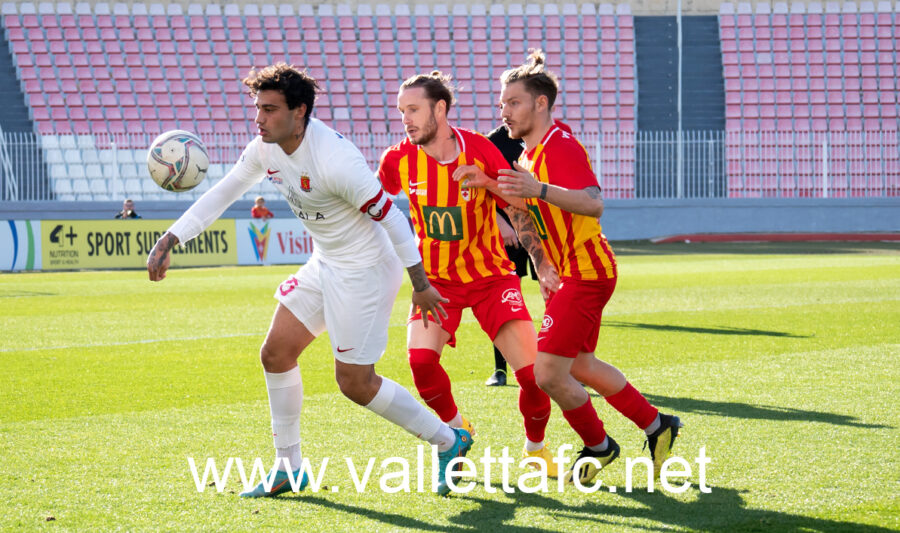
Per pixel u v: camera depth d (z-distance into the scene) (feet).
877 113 239.30
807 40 247.09
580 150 29.12
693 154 230.68
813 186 231.30
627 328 70.85
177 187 35.24
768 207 225.76
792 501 27.99
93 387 47.96
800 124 237.45
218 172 210.59
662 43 248.11
